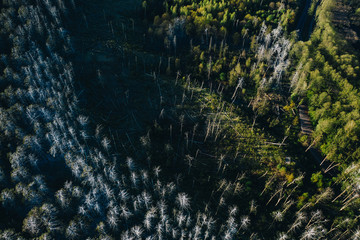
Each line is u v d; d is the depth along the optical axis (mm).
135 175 77125
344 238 67188
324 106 98000
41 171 75875
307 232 64875
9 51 104688
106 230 64375
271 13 155250
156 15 144500
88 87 105250
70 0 137000
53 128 80875
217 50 130750
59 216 65562
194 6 148125
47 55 107875
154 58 121062
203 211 73125
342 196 76375
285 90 114250
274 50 123625
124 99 104625
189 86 111812
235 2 153500
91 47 118062
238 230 69188
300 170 83500
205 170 84375
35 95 89500
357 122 83938
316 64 118000
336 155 83500
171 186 74500
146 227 66312
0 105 86875
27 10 115312
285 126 100250
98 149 84812
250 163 85375
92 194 69188
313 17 168500
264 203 75375
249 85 115625
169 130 96188
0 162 73688
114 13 142750
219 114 101625
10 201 64062
